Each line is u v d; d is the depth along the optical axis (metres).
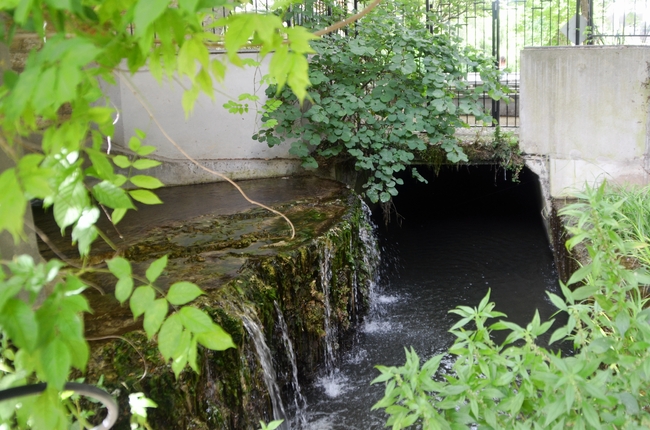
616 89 6.89
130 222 6.00
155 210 6.47
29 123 1.27
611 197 5.67
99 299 4.07
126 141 7.54
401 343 5.88
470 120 8.90
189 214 6.26
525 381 2.07
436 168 8.05
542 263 7.34
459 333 2.28
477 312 2.33
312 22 7.58
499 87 7.59
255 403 4.10
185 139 7.75
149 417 3.25
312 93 7.31
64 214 1.40
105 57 1.29
